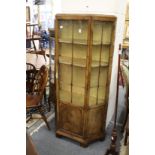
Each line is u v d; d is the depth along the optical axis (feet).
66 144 7.72
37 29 15.65
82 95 7.44
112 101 9.03
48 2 16.58
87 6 7.44
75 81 7.45
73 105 7.33
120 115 9.73
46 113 10.03
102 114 7.64
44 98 10.41
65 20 6.79
